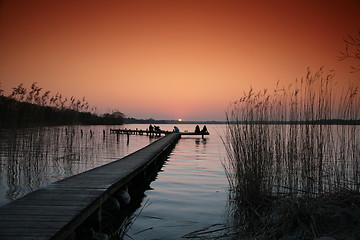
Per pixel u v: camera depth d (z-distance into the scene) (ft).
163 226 13.01
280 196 14.57
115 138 86.58
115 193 16.81
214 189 20.21
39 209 10.83
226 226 12.83
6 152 37.22
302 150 15.07
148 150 34.30
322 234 10.76
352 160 14.49
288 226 11.55
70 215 10.15
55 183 15.51
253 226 12.66
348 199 12.78
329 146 15.10
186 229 12.59
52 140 48.75
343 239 10.17
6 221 9.52
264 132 16.42
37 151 32.76
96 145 60.90
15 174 26.89
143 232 12.30
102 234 11.59
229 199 17.34
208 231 12.21
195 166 31.27
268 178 15.87
